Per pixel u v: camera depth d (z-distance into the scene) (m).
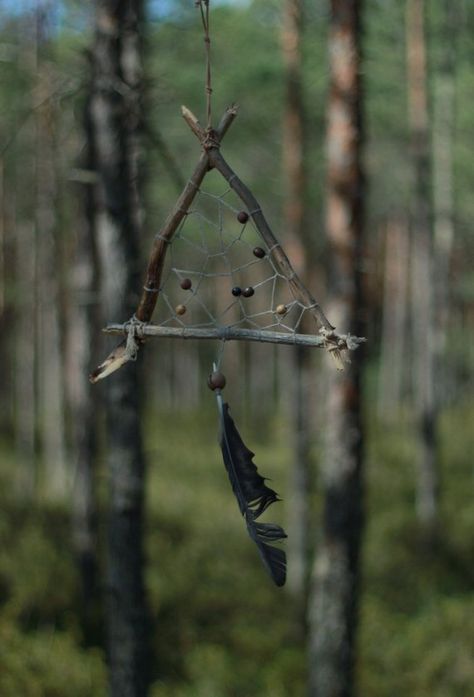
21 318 20.14
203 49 13.70
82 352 11.99
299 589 12.88
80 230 11.48
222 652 11.09
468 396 31.95
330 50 7.51
